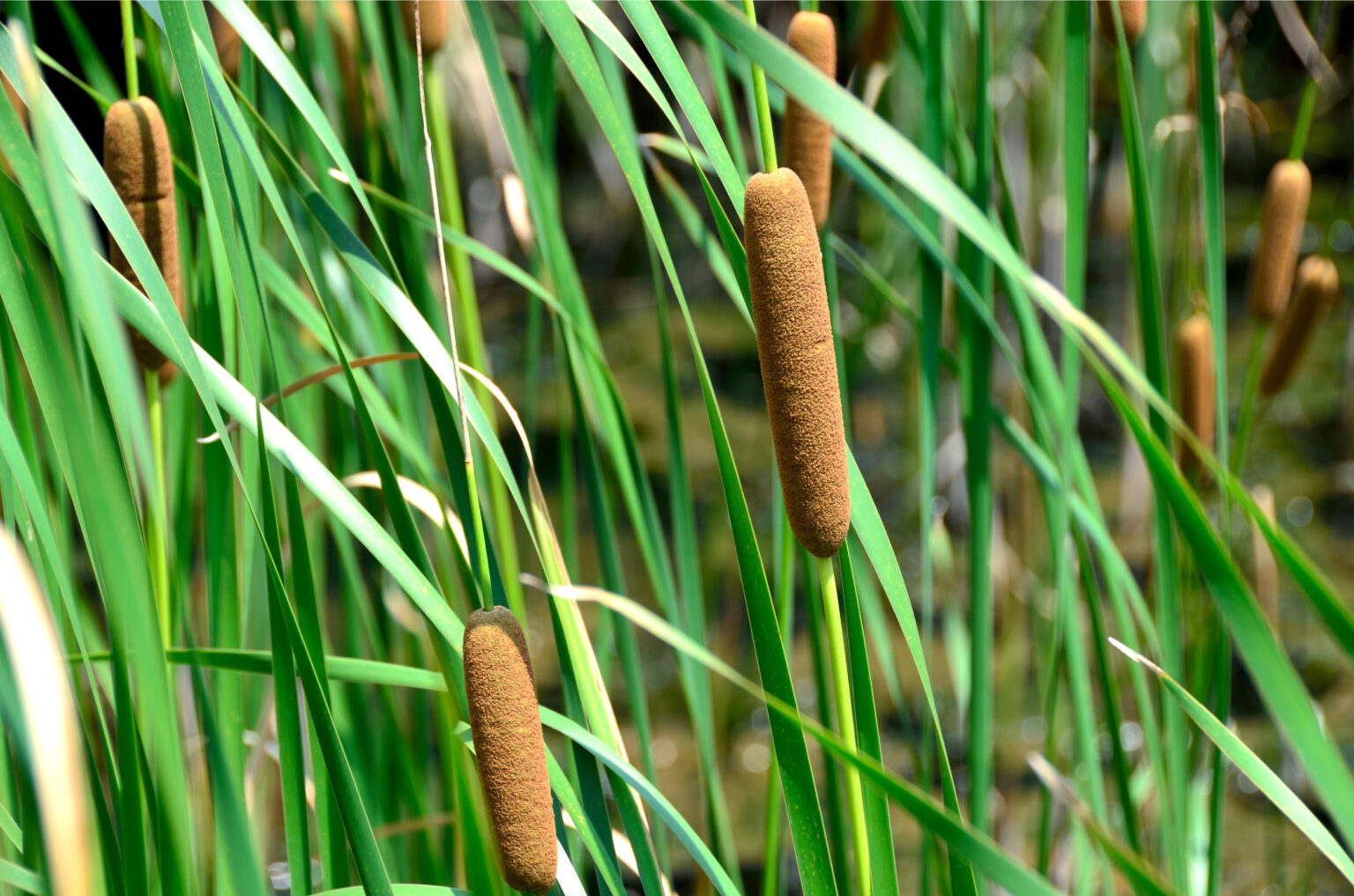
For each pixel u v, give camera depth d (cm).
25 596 149
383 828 243
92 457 195
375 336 249
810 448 211
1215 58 232
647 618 220
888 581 218
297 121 244
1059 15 284
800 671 515
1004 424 247
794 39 223
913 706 468
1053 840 276
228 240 211
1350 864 213
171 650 218
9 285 208
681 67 213
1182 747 244
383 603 250
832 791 238
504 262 232
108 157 218
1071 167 233
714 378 701
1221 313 234
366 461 253
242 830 209
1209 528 207
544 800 209
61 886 141
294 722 216
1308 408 598
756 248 210
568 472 254
